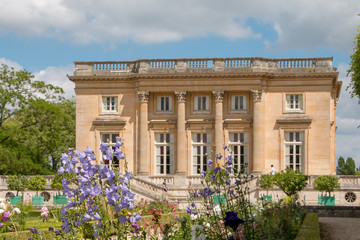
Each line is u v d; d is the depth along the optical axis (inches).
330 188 1771.7
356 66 1267.2
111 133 2144.4
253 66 2070.6
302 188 1701.5
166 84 2101.4
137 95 2123.5
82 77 2145.7
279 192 1854.1
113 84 2149.4
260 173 2032.5
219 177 552.4
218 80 2079.2
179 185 2032.5
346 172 4473.4
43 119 2137.1
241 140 2084.2
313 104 2054.6
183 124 2092.8
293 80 2068.2
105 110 2159.2
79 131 2151.8
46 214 687.7
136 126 2128.4
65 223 414.6
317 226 729.0
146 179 2074.3
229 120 2075.5
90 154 407.5
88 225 412.8
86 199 403.2
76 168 400.5
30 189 1967.3
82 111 2154.3
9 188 1975.9
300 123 2047.2
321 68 2049.7
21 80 2074.3
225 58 2085.4
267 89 2084.2
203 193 543.2
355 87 1284.4
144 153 2100.1
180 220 518.0
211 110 2108.8
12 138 2073.1
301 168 2050.9
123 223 397.4
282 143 2058.3
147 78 2101.4
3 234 665.0
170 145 2118.6
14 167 2017.7
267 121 2075.5
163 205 1304.1
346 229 900.0
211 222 539.2
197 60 2105.1
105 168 392.8
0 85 2068.2
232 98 2107.5
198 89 2087.8
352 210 1186.0
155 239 531.2
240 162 2075.5
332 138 2320.4
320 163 2036.2
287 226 667.4
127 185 395.2
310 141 2043.6
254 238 510.0
